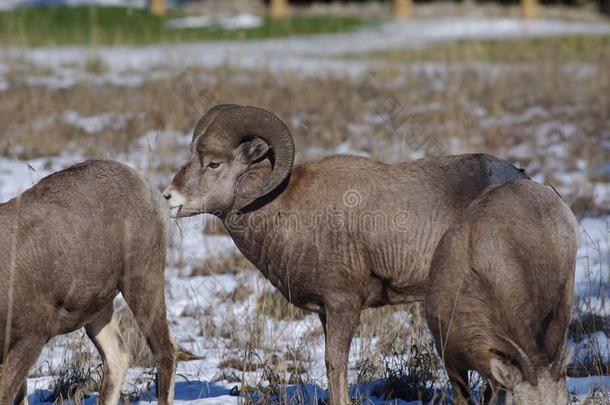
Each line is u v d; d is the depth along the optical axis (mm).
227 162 17422
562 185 35656
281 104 49312
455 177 17672
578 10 101188
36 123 44938
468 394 14477
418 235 17281
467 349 13789
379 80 58656
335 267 17219
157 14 91812
